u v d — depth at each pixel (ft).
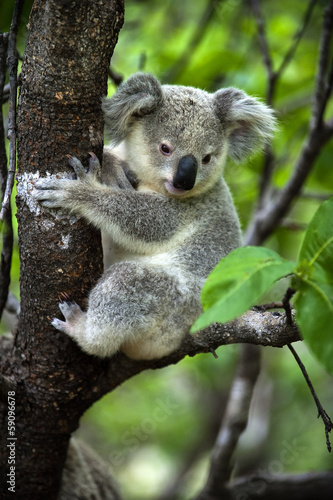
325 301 14.49
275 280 14.33
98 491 33.88
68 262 23.12
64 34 20.54
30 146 22.21
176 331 25.73
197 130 28.55
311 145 37.63
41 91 21.24
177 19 50.55
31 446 25.75
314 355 14.16
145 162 28.78
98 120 22.66
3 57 24.70
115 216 25.59
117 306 24.36
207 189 29.66
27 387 24.63
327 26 33.96
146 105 27.71
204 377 53.98
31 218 22.71
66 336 23.84
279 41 47.55
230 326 23.26
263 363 55.52
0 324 39.83
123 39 49.08
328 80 36.76
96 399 26.05
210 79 44.04
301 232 49.52
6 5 32.14
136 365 26.05
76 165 22.77
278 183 49.34
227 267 14.76
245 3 46.16
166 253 27.78
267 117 30.73
